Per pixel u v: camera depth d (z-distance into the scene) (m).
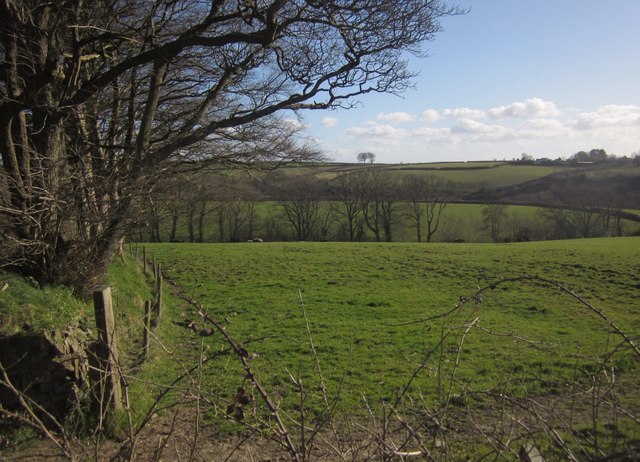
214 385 8.74
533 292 20.00
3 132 8.92
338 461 3.79
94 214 9.67
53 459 5.45
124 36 10.15
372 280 22.92
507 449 3.45
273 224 61.84
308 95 11.82
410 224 63.56
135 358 9.29
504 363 10.28
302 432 3.09
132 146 11.83
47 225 9.37
